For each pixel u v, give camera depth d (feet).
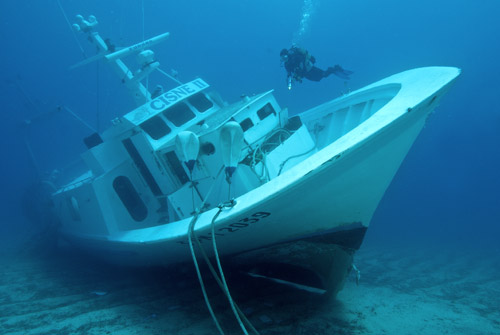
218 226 10.12
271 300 13.67
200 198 14.08
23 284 18.30
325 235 11.75
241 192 13.01
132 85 21.12
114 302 14.11
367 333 11.32
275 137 15.78
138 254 15.16
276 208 10.03
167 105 16.66
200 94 18.78
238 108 15.64
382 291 17.25
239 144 11.73
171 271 15.88
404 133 9.93
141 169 18.30
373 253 30.66
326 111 20.70
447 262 26.48
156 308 13.02
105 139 18.45
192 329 10.98
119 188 18.42
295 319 11.98
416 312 14.08
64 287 17.25
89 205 18.42
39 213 34.88
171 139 16.31
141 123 15.60
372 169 10.33
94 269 22.21
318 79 18.48
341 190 10.46
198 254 12.98
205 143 13.14
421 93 9.96
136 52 21.49
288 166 13.99
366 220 11.77
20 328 11.50
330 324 11.78
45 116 43.68
